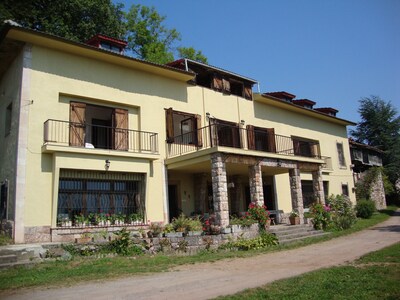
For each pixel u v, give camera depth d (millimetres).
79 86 12852
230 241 12109
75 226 11664
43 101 11930
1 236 10930
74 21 21016
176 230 12016
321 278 6641
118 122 13688
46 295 6180
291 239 13406
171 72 15109
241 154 13758
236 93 19219
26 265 8609
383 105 39344
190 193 16047
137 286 6707
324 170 23375
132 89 14305
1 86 14031
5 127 12891
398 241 11969
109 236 10805
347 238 13828
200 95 16703
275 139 19953
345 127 27469
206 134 16328
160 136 14805
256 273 7719
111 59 13594
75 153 11883
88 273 7930
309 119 23594
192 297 5746
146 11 28875
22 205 10859
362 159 31031
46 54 12273
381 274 6746
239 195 18188
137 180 13680
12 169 11500
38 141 11570
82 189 12281
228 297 5512
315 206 16938
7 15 16375
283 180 20578
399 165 35875
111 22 21859
